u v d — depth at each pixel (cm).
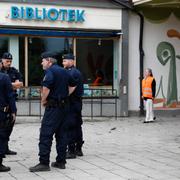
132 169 827
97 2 1842
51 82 785
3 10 1720
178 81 1978
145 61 1928
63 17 1800
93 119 1761
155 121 1741
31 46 1784
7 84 795
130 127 1541
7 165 859
